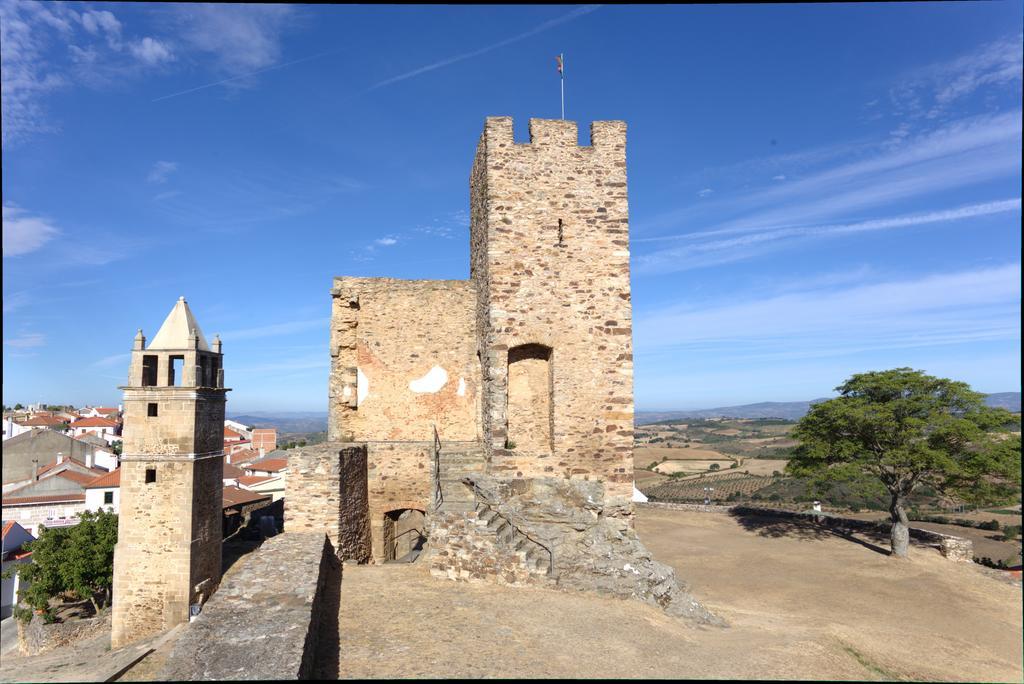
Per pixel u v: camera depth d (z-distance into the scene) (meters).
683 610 11.45
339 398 15.95
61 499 33.12
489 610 9.66
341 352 16.14
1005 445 19.36
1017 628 14.20
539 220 13.81
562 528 12.64
